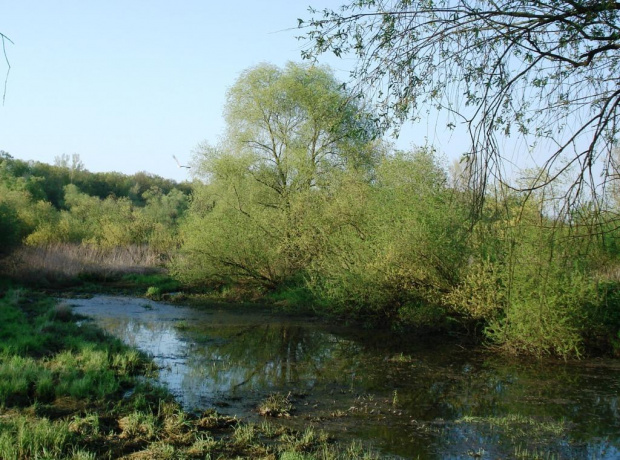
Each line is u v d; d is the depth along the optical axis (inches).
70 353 393.4
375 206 623.5
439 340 546.6
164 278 941.2
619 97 153.2
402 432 289.7
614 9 151.6
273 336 562.3
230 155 898.7
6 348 384.2
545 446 273.0
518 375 413.1
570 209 159.9
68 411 290.4
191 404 323.0
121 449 247.1
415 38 170.1
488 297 486.3
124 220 1310.3
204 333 564.4
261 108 917.8
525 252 312.5
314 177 836.6
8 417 270.2
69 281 869.8
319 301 679.1
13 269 825.5
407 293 583.2
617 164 160.1
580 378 405.1
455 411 327.0
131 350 433.4
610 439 283.6
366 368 430.3
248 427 287.3
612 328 474.6
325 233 671.1
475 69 168.9
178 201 2015.3
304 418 308.7
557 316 451.8
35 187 1596.9
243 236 795.4
